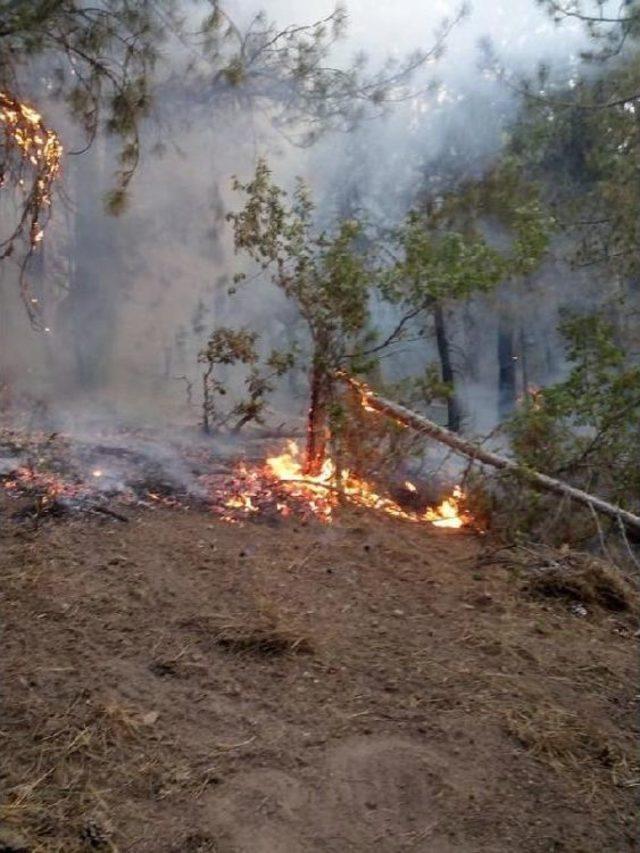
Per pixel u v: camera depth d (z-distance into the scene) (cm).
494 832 279
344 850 269
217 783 291
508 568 485
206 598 415
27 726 312
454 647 392
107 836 264
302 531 513
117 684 341
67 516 491
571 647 402
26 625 378
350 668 366
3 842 257
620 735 334
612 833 281
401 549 502
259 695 343
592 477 636
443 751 315
